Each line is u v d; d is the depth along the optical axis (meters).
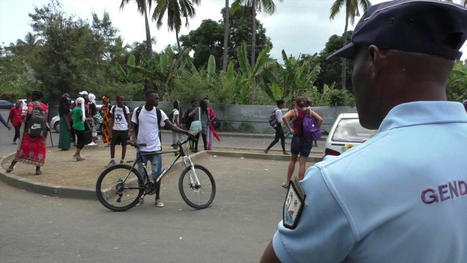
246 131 23.36
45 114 8.88
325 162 0.97
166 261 4.41
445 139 0.95
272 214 6.36
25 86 25.97
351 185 0.90
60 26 24.47
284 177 9.57
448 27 0.94
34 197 7.32
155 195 7.31
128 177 6.57
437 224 0.88
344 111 22.86
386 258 0.87
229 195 7.66
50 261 4.37
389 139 0.95
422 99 0.98
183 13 34.31
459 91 22.30
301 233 0.95
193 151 12.71
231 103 23.77
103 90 26.02
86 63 25.06
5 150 13.98
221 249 4.79
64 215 6.16
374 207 0.88
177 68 26.95
